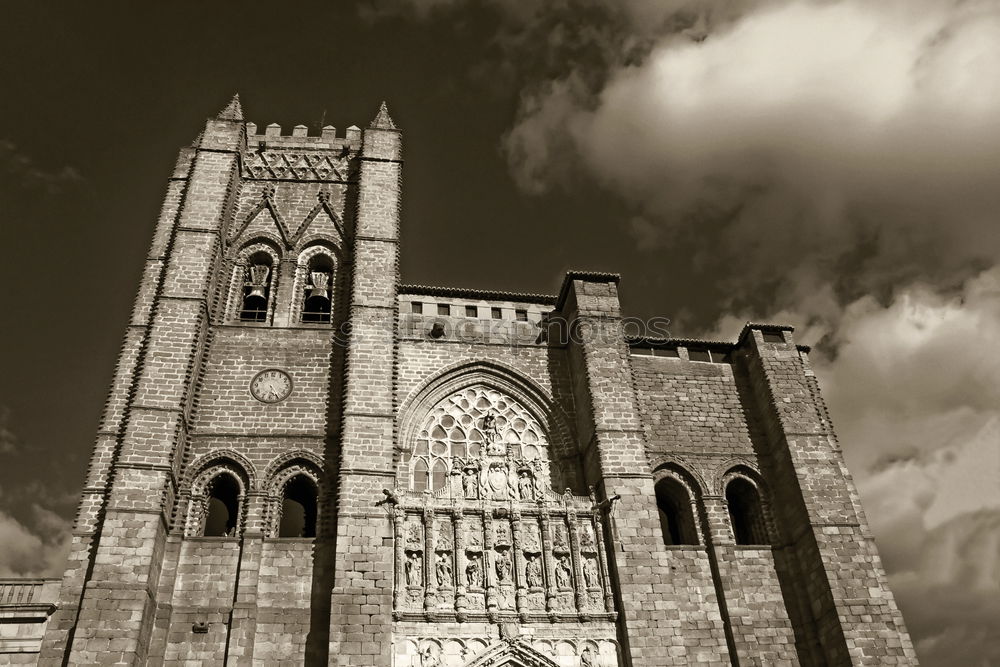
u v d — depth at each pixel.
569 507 37.28
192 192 43.53
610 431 39.19
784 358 44.53
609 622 34.94
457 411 41.78
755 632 37.38
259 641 33.19
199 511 36.59
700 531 40.09
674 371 44.88
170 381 37.06
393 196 45.41
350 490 35.44
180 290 39.88
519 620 34.34
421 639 33.28
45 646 31.73
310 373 40.88
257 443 38.34
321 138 50.06
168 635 32.91
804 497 39.84
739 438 43.16
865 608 36.88
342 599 32.84
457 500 36.66
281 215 46.84
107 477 36.16
